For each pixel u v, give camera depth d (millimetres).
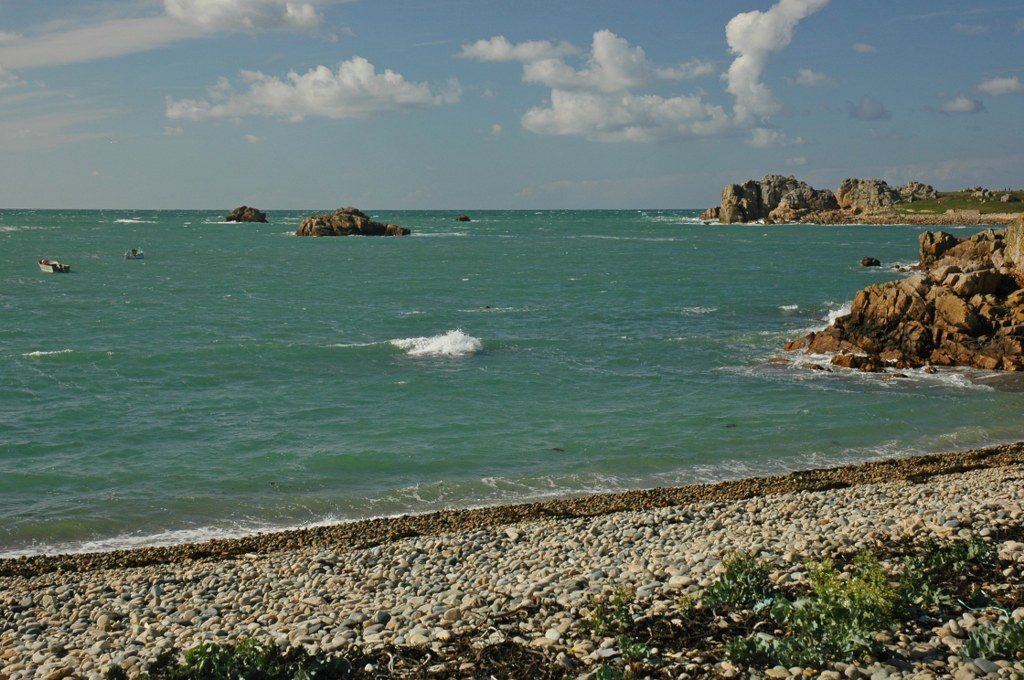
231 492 26266
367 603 15969
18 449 30250
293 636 14023
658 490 25734
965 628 11484
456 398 38375
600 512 23516
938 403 37062
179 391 39438
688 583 14844
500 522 22922
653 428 33344
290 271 105000
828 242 168875
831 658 10867
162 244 160000
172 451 30281
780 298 76875
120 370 43656
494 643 12922
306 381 41688
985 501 19531
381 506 25141
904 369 43906
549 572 17031
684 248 152000
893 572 14188
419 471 28312
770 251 142125
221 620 15562
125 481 27109
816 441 31625
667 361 46906
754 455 29969
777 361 46094
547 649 12555
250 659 12383
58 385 40219
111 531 23188
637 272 103312
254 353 48219
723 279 94250
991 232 72812
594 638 12719
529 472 28188
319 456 29703
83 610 16641
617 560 17688
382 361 46656
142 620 15836
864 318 48469
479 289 85062
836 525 19234
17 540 22469
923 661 10703
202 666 12383
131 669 12859
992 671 10109
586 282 91500
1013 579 13156
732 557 15828
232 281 92000
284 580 18016
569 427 33562
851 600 11898
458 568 18297
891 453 30125
